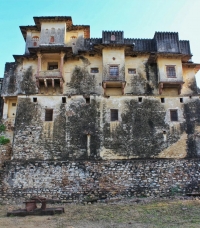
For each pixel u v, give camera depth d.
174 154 26.36
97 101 28.14
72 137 26.61
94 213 18.03
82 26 32.41
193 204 19.59
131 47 30.08
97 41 32.72
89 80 30.39
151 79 30.62
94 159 25.89
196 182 24.84
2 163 27.50
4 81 30.66
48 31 31.53
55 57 30.41
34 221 15.82
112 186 24.56
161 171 25.11
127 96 28.53
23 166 25.05
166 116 27.80
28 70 30.73
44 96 28.14
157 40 31.31
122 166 25.23
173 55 29.75
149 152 26.39
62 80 29.16
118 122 27.39
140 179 24.81
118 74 29.42
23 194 24.14
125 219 16.30
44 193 24.20
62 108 27.70
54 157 25.92
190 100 28.41
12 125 29.66
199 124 27.47
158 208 18.88
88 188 24.45
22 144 26.30
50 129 26.88
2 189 24.27
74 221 15.85
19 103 27.78
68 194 24.19
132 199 22.95
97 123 27.28
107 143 26.56
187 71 31.86
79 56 31.16
